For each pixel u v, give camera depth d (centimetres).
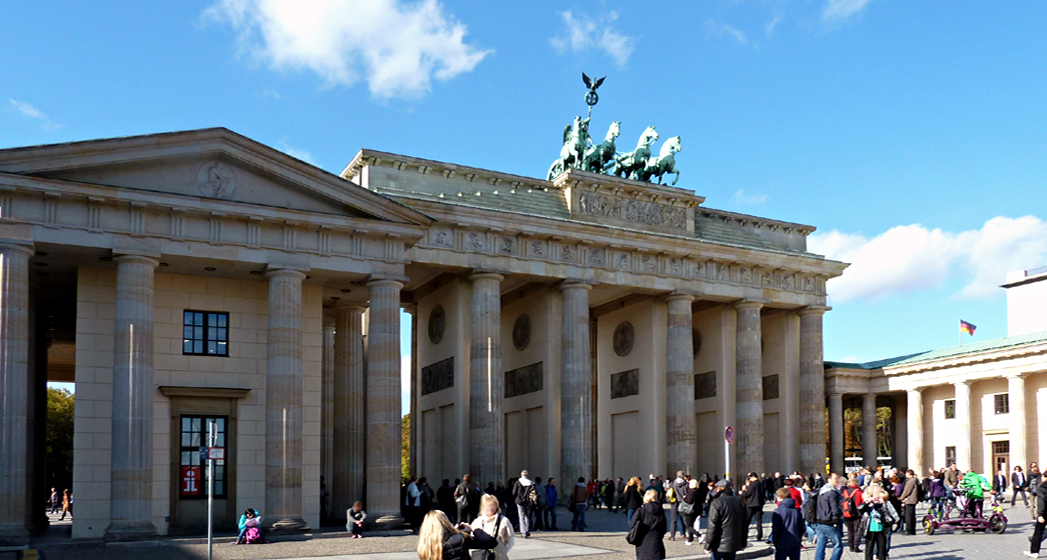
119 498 6066
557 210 10031
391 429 6969
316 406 7119
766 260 10862
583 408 9494
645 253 10138
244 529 6047
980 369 10944
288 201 6838
